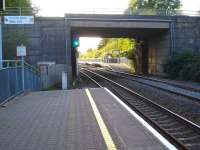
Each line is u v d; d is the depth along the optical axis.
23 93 27.44
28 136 12.30
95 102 20.81
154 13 59.50
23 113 17.28
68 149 10.58
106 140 11.48
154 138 11.77
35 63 51.97
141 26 55.97
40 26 52.19
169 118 19.12
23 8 52.22
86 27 54.69
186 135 14.91
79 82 51.38
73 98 23.06
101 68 104.12
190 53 54.59
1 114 17.14
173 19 57.22
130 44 87.38
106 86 42.41
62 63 52.31
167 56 57.91
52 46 52.44
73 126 13.76
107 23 54.78
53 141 11.52
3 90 21.42
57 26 52.50
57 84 48.25
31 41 52.06
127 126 13.69
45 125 14.09
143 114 19.42
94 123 14.25
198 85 41.28
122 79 54.66
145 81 49.03
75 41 58.66
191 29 57.75
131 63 88.00
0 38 24.39
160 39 60.97
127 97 29.41
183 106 24.38
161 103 26.36
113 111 17.38
